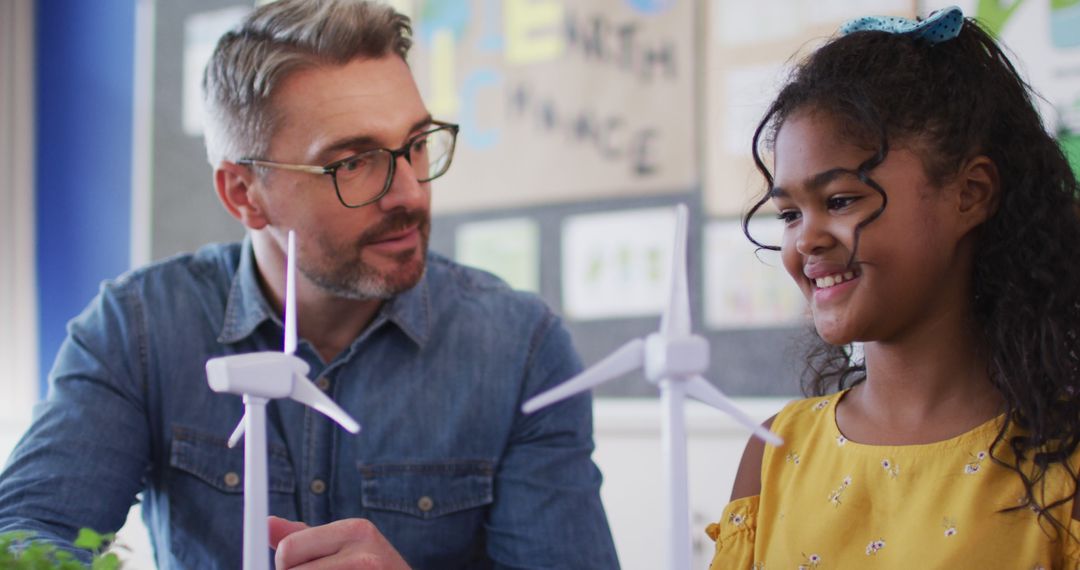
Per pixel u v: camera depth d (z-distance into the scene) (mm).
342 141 1126
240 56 1176
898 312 809
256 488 618
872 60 840
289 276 694
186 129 2393
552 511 1223
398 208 1145
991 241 836
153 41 2432
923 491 834
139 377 1253
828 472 904
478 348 1283
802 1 1871
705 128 1964
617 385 2055
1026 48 1674
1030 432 800
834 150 805
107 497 1192
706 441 1933
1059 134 1572
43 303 2502
